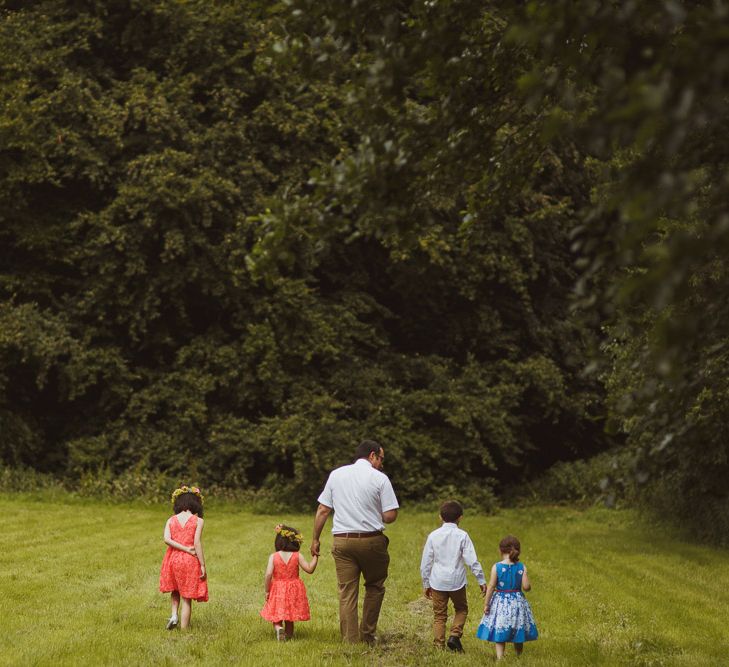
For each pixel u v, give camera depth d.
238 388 20.94
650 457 4.33
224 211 20.39
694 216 3.49
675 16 3.08
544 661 6.68
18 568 10.38
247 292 21.06
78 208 21.17
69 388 20.75
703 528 16.27
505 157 5.90
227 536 14.46
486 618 6.96
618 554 13.97
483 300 24.36
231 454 20.41
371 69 4.78
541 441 26.47
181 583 7.52
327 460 19.64
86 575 10.06
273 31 5.23
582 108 3.84
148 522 15.70
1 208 19.86
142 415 20.42
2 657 6.27
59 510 16.95
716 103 2.70
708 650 7.43
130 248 19.66
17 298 20.73
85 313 20.16
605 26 3.47
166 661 6.29
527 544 14.95
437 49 4.97
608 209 3.78
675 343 2.95
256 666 6.20
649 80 2.67
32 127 18.95
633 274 3.87
